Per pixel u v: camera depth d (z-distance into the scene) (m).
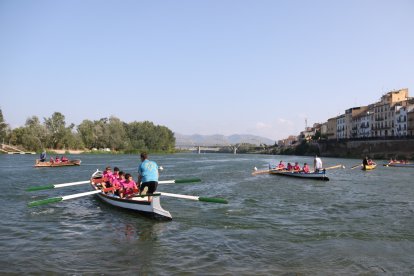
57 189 24.78
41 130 113.06
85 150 123.69
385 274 8.99
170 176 37.00
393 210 17.38
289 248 10.99
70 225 13.80
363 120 119.94
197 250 10.72
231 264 9.53
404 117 97.69
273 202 19.53
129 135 144.12
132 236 12.25
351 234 12.68
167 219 14.47
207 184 28.64
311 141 150.88
